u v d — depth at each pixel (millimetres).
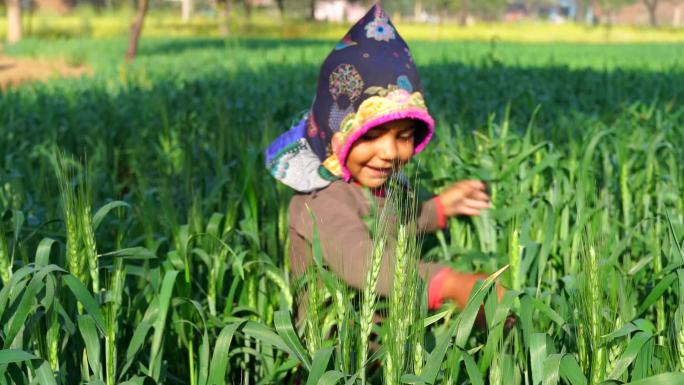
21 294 2553
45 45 39688
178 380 3061
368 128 2818
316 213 2916
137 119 8750
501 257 3445
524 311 2346
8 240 3342
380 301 2799
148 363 3027
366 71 2844
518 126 7266
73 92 11641
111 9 82688
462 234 3861
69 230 2404
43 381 2178
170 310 3123
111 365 2379
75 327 2676
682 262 2633
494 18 124750
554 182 4160
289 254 3307
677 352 2053
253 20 76000
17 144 7578
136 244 3592
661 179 4426
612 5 111375
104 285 3244
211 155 5434
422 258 3562
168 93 11266
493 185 4223
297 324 3016
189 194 4547
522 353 2490
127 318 3037
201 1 97562
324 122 2971
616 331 2059
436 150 4801
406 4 121000
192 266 3516
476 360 3008
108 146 7164
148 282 3279
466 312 2113
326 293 2672
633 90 11859
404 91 2844
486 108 9094
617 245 3305
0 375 2174
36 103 10016
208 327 3113
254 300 3293
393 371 1905
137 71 17422
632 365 2395
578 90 12664
